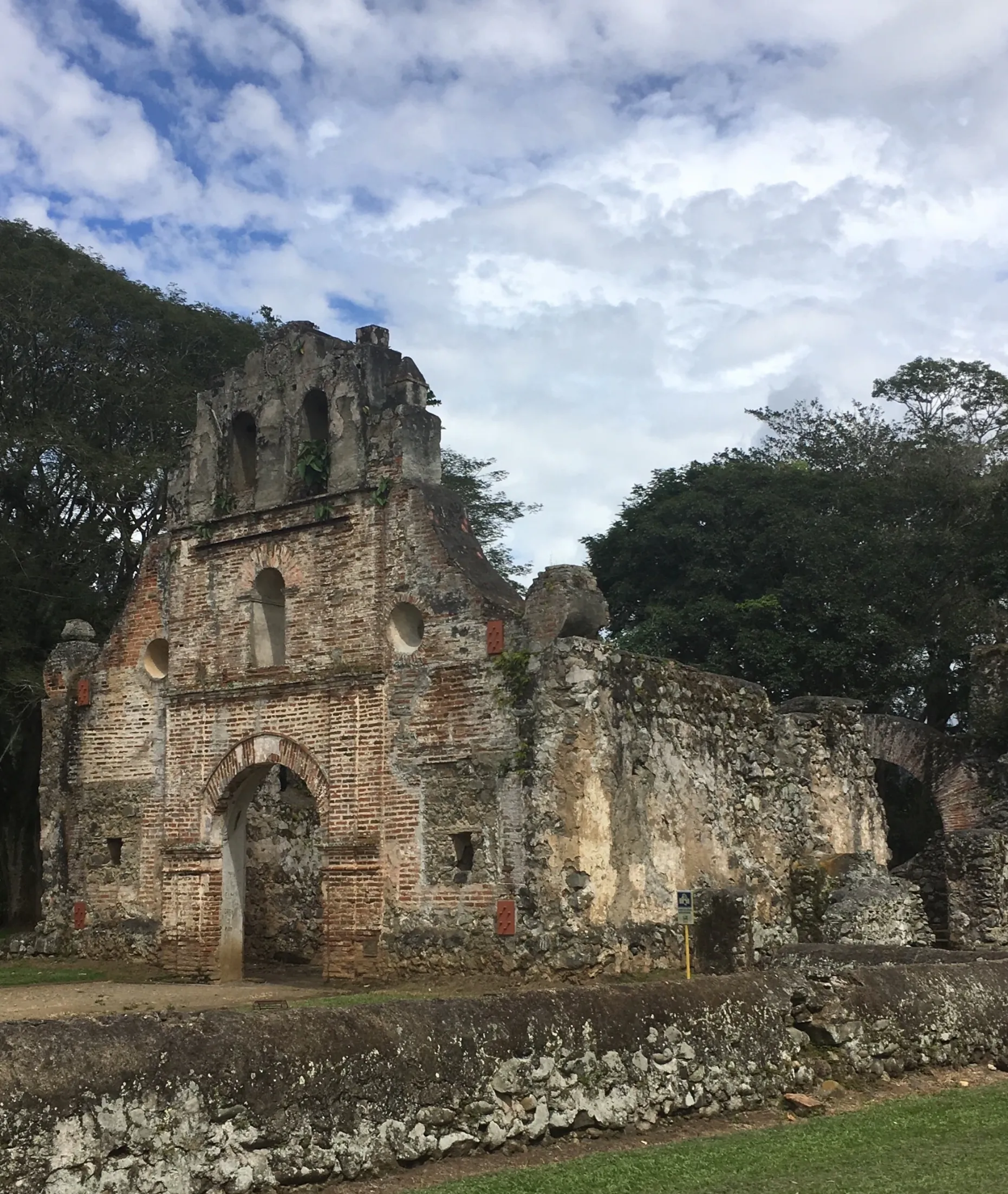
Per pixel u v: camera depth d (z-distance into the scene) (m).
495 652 19.92
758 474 41.53
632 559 41.97
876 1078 11.84
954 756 31.77
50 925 25.02
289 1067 8.20
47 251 39.94
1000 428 48.19
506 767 19.47
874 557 38.50
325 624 21.98
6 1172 6.94
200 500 24.28
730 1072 10.74
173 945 22.89
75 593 36.38
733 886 21.95
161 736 24.20
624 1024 10.15
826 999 11.80
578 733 19.38
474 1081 9.11
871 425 49.16
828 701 25.91
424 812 20.25
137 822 24.23
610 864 19.64
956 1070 12.59
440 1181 8.43
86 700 25.38
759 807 23.02
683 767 21.41
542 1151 9.29
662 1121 10.12
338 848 21.00
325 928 20.95
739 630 38.03
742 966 19.30
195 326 41.22
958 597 38.03
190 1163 7.63
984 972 13.54
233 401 24.27
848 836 25.11
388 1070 8.67
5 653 34.38
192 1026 7.98
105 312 39.66
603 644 20.12
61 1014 17.23
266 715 22.44
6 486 36.81
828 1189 8.30
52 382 39.28
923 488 40.41
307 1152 8.14
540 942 18.70
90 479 36.62
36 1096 7.13
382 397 22.39
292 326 23.59
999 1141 9.72
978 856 23.92
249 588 23.22
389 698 20.97
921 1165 8.96
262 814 26.92
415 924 20.05
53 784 25.66
